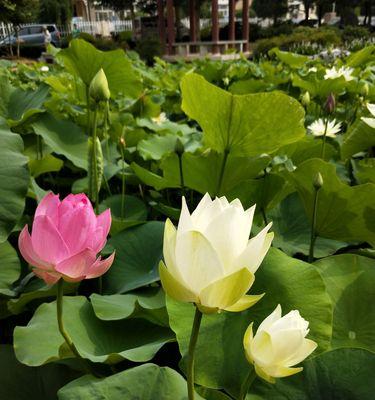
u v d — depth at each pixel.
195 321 0.70
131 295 1.31
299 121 1.49
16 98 2.40
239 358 0.96
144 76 5.55
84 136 2.28
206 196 0.72
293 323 0.70
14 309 1.32
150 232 1.57
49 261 0.81
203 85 1.48
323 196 1.42
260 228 1.61
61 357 1.00
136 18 32.62
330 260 1.17
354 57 5.03
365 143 2.03
